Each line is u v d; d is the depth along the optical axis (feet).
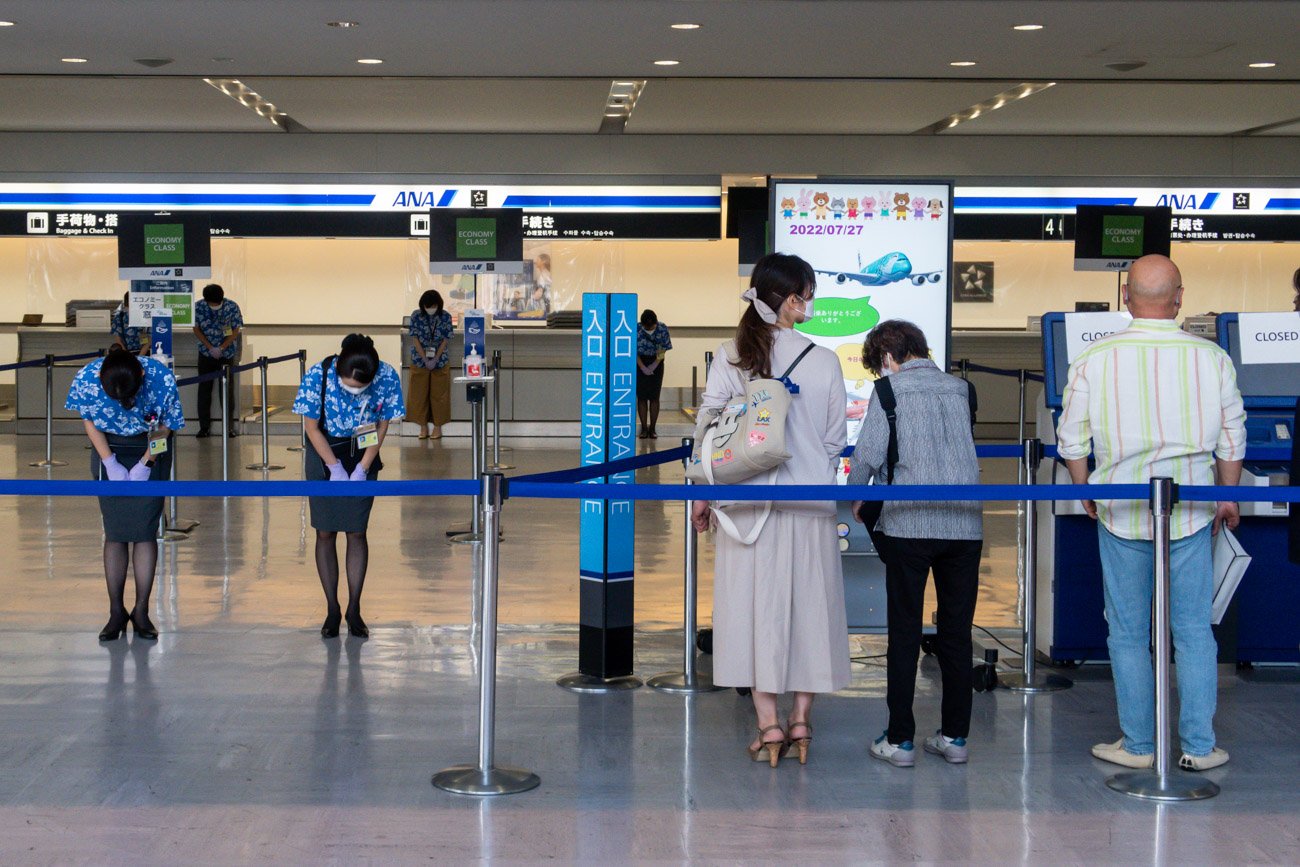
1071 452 14.53
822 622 14.28
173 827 12.53
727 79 38.81
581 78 38.96
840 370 14.44
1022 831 12.59
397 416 20.80
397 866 11.68
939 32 31.76
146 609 20.20
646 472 41.39
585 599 18.01
